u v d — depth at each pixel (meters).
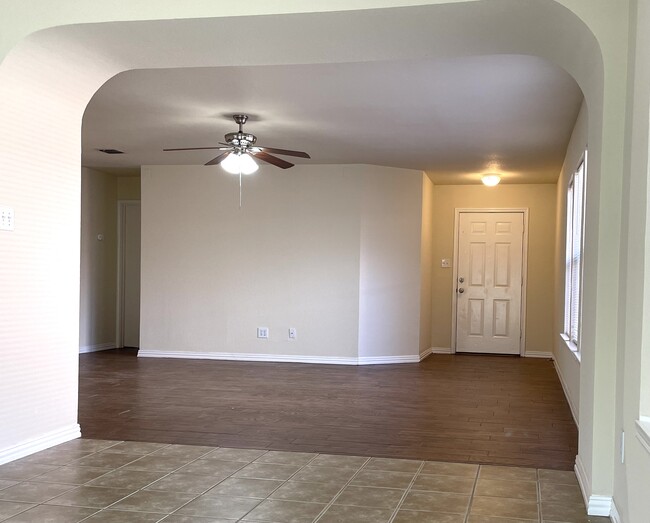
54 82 3.97
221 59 3.90
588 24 3.04
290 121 6.09
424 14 3.22
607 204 3.09
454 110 5.59
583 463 3.50
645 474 2.37
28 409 3.98
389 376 7.49
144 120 6.14
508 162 7.96
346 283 8.38
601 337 3.10
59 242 4.19
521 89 4.93
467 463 4.00
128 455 4.04
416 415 5.43
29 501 3.21
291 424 5.01
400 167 8.56
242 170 5.93
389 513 3.12
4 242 3.75
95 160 8.45
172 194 8.74
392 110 5.62
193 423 5.00
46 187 4.06
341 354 8.38
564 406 5.91
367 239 8.38
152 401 5.84
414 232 8.77
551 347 9.53
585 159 4.97
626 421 2.78
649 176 2.49
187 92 5.18
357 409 5.64
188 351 8.69
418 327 8.82
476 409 5.72
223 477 3.64
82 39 3.62
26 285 3.92
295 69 4.57
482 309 9.78
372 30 3.44
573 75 3.71
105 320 9.66
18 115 3.82
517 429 4.96
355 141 6.95
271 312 8.52
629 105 2.94
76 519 2.98
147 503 3.20
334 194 8.40
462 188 9.78
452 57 4.20
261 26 3.42
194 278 8.68
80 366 7.91
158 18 3.36
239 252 8.59
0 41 3.55
